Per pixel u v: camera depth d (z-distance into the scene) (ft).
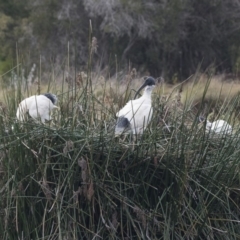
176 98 37.70
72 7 118.21
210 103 41.73
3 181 34.09
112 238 33.12
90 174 32.83
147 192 34.47
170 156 34.22
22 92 41.55
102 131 33.81
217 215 34.86
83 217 33.42
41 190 33.68
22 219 33.30
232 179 35.19
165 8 119.44
